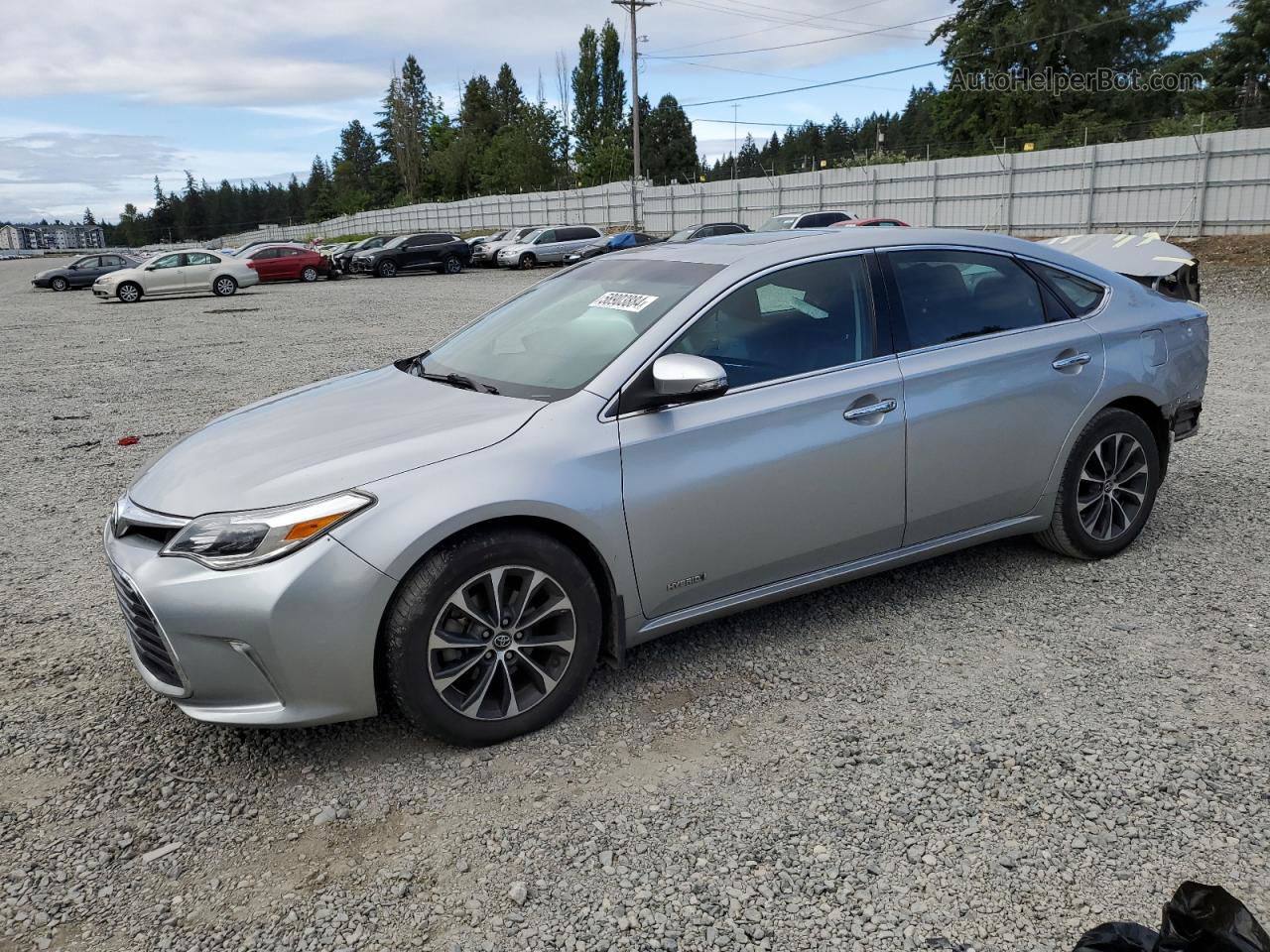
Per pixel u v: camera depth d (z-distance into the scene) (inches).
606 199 1847.9
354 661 109.4
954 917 87.7
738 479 129.6
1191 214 963.3
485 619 116.1
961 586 164.7
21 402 391.9
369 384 150.9
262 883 96.0
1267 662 133.4
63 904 93.4
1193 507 200.8
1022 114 1819.6
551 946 85.7
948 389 147.3
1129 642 141.4
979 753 113.7
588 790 109.7
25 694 137.5
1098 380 163.2
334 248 1649.9
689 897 91.4
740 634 149.6
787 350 137.1
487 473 114.0
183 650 109.0
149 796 111.6
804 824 101.8
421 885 94.7
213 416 352.2
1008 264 162.2
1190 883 77.5
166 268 1075.3
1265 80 1716.3
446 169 3474.4
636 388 125.6
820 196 1387.8
